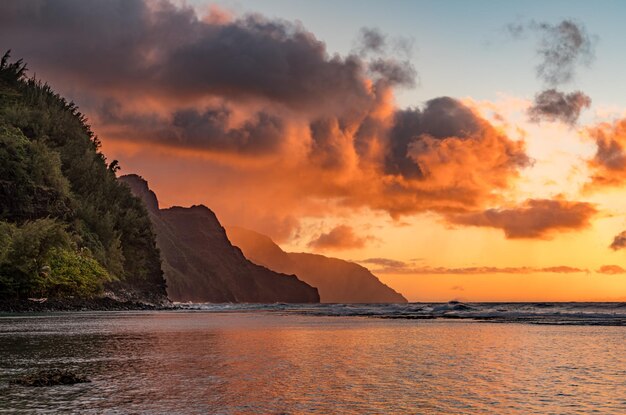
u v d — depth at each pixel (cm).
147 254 15388
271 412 1320
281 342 3222
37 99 15562
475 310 9788
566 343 3162
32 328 4444
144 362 2216
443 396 1525
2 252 9344
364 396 1513
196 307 14925
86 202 13412
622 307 10856
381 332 4162
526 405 1417
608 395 1545
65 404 1382
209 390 1591
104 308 10894
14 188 10919
